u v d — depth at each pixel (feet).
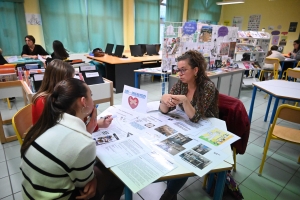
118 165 2.80
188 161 2.93
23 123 4.19
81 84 2.78
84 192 2.88
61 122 2.52
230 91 12.68
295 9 22.85
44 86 4.34
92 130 3.31
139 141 3.41
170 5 22.40
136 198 5.15
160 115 4.53
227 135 3.71
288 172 6.27
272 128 5.69
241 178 5.94
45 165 2.34
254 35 13.88
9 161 6.43
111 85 7.93
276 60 14.16
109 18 18.65
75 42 17.26
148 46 17.97
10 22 14.28
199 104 4.46
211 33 10.84
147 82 17.49
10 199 5.01
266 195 5.34
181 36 9.95
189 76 4.59
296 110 5.09
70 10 16.35
